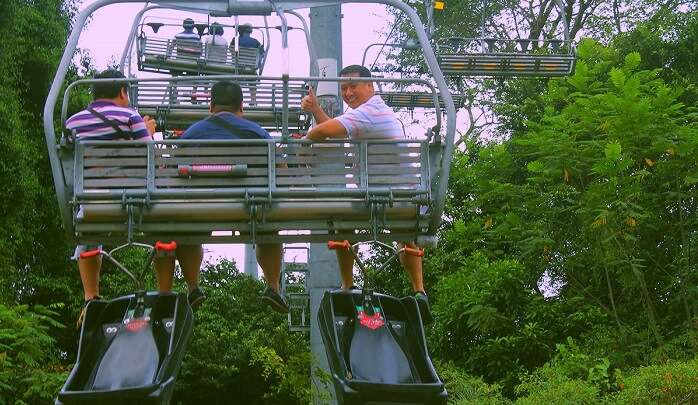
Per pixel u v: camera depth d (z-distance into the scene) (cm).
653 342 1369
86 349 545
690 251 1385
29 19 1988
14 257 1983
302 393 978
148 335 536
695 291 1345
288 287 1650
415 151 561
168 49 1207
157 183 550
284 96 556
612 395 1191
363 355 552
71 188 549
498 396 1283
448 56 1324
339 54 1237
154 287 2073
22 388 1483
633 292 1477
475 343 1593
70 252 2128
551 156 1392
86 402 501
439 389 529
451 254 1706
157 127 955
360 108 600
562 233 1455
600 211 1286
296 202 555
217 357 2350
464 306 1539
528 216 1494
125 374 521
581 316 1471
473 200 1639
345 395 529
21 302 2081
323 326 576
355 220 566
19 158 1839
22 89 1975
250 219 561
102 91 600
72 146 550
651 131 1338
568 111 1401
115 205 548
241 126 595
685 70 1781
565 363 1309
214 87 609
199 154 552
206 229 561
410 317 584
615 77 1338
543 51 2245
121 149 550
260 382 2397
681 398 1080
